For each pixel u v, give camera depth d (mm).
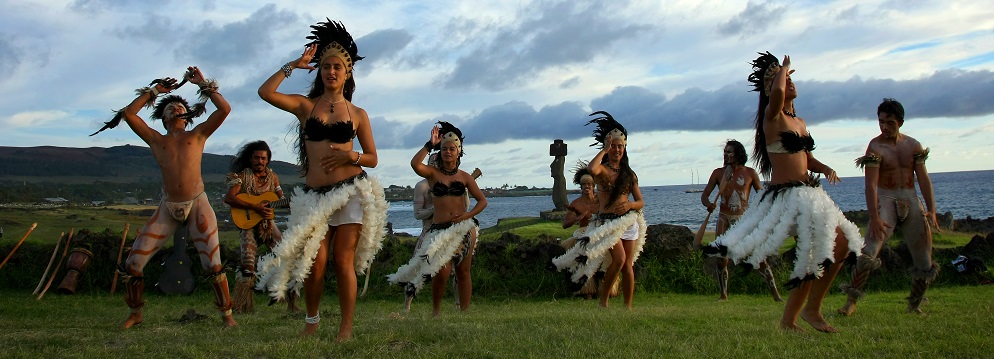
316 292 5312
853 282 6531
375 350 4656
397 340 4961
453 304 8992
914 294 6719
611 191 8086
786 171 5332
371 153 5484
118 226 11570
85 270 10039
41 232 11211
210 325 6410
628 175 8117
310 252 5102
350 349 4711
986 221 15875
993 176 197125
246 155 7711
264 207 7457
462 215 7543
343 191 5191
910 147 6637
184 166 6230
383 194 5523
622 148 8148
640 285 9992
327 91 5504
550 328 5340
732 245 5301
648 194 140000
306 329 5379
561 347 4691
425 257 7324
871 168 6465
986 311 6379
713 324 5688
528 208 69625
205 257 6309
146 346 4953
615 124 8188
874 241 6605
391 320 6109
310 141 5344
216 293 6375
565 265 8469
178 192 6246
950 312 6488
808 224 5086
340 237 5258
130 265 6215
